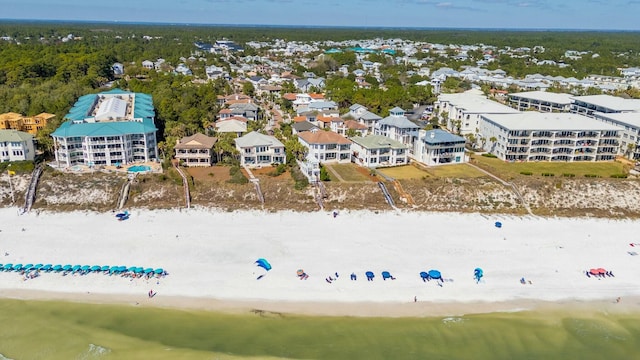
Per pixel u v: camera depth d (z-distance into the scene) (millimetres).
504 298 87625
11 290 86688
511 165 150125
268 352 73312
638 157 154000
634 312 85125
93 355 72000
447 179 132375
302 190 126312
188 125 171000
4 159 135500
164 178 128125
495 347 75938
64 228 108938
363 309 83688
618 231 114125
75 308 82375
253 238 105812
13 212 116000
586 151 156625
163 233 107375
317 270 93875
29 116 176750
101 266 93250
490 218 118688
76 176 128000
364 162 149500
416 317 82188
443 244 105250
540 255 102062
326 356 72812
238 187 126750
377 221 115312
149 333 76938
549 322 82000
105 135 136500
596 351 75688
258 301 84938
